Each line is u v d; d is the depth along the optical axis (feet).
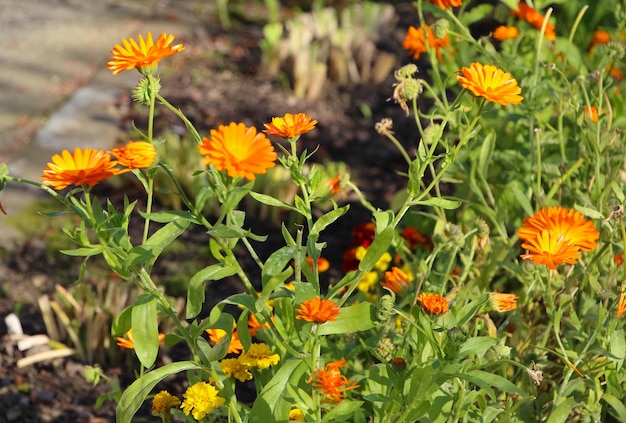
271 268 6.51
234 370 7.33
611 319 7.40
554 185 9.48
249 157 5.81
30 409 10.62
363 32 22.77
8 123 18.19
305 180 6.67
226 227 6.20
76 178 5.91
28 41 22.41
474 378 6.28
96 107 18.99
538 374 6.71
